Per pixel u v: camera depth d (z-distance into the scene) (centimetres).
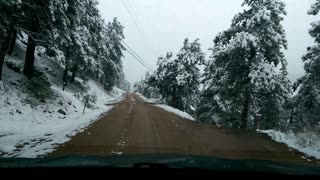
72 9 2267
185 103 4941
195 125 2002
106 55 5081
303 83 2042
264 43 2284
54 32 2012
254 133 1686
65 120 1786
